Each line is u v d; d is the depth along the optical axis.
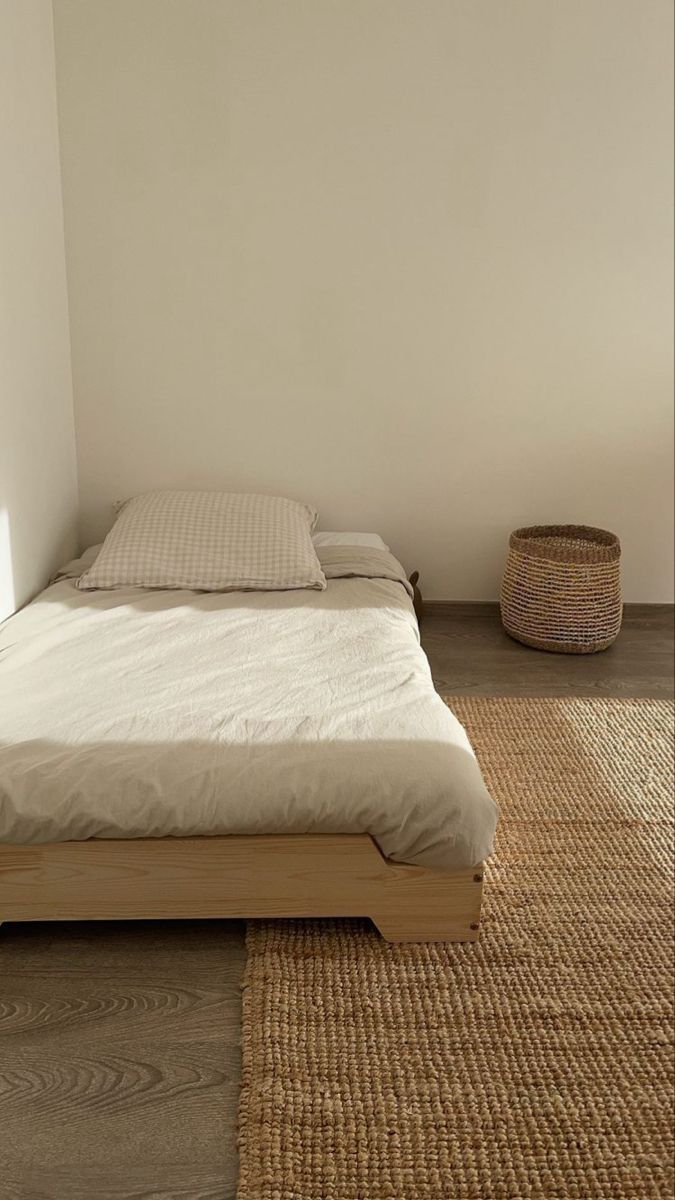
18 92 2.72
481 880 1.85
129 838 1.80
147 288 3.32
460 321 3.41
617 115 3.24
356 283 3.36
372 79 3.17
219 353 3.40
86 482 3.51
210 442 3.49
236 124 3.19
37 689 2.18
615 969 1.83
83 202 3.22
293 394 3.46
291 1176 1.39
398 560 3.62
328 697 2.16
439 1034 1.66
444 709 2.13
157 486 3.52
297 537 3.08
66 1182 1.39
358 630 2.60
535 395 3.50
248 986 1.76
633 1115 1.52
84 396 3.41
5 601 2.67
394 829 1.80
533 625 3.36
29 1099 1.52
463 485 3.59
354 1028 1.67
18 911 1.84
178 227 3.27
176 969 1.82
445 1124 1.49
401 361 3.44
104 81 3.12
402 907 1.87
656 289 3.41
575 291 3.40
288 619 2.67
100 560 2.92
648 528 3.68
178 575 2.91
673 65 3.20
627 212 3.33
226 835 1.81
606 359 3.47
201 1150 1.45
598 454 3.58
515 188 3.29
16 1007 1.71
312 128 3.21
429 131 3.23
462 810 1.80
